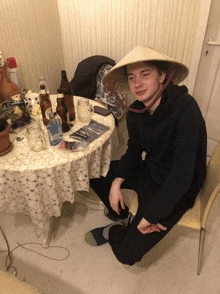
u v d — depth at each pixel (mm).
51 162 1106
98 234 1492
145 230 1059
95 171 1328
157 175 1185
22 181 1086
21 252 1475
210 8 1846
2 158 1129
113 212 1469
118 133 2424
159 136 1050
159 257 1454
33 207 1158
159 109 1002
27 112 1432
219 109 2164
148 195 1195
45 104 1376
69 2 2301
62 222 1663
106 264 1415
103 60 2061
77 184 1264
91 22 2354
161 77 1011
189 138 951
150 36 2225
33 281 1333
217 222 1677
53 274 1367
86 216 1713
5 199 1178
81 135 1288
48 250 1489
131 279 1342
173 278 1345
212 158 1232
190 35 2064
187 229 1633
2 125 1144
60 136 1234
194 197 1155
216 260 1435
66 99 1442
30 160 1115
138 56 881
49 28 2277
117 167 1352
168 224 1093
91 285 1316
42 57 2252
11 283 684
